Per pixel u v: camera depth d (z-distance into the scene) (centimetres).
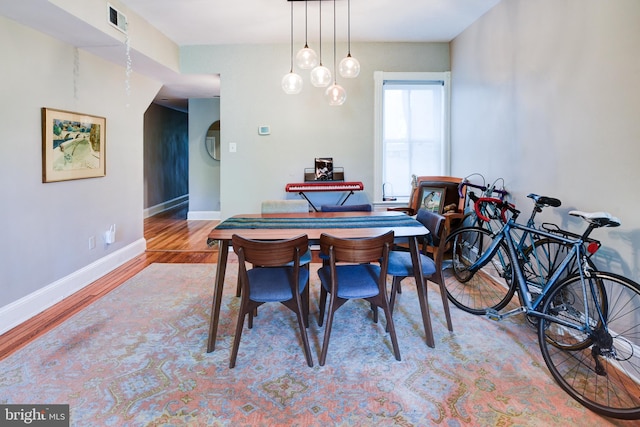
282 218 285
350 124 451
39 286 281
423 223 273
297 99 449
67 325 252
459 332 241
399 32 407
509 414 165
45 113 283
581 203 228
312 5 331
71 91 315
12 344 226
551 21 253
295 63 443
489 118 347
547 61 258
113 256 385
